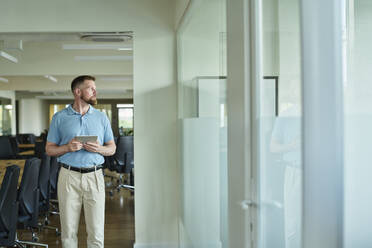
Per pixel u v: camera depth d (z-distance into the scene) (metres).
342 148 1.16
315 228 1.19
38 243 4.38
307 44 1.22
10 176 3.25
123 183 9.08
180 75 4.23
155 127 4.39
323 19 1.19
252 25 1.78
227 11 2.17
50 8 4.31
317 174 1.19
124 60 9.65
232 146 2.07
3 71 9.40
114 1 4.37
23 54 9.38
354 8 1.19
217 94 2.55
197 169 3.29
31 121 20.20
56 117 3.68
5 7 4.28
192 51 3.49
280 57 1.49
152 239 4.39
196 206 3.36
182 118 4.12
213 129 2.67
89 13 4.34
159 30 4.40
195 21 3.34
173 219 4.41
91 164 3.54
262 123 1.68
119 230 5.28
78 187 3.52
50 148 3.58
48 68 9.51
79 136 3.47
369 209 1.12
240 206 1.94
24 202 3.95
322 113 1.19
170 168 4.40
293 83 1.37
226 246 2.31
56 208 6.36
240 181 1.93
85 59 8.85
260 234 1.72
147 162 4.39
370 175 1.12
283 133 1.46
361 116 1.15
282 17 1.46
